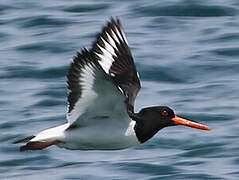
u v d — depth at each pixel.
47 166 15.76
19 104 17.91
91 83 12.09
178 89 18.38
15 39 21.03
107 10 22.62
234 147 15.95
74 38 20.70
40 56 20.02
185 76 18.91
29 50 20.34
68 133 12.86
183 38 20.58
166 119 13.44
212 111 17.28
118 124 13.03
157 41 20.44
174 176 14.99
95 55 12.67
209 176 14.88
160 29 21.23
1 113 17.53
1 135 16.72
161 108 13.45
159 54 19.59
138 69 19.08
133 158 15.88
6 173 15.55
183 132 16.72
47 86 18.64
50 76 19.11
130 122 13.06
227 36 20.50
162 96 18.08
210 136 16.41
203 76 18.86
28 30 21.56
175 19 21.77
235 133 16.42
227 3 22.36
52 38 20.80
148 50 19.83
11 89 18.58
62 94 18.31
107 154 16.17
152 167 15.37
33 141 12.72
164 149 16.22
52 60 19.72
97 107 12.62
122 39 13.16
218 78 18.73
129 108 13.11
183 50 19.83
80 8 22.88
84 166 15.59
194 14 22.02
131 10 22.41
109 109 12.70
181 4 22.27
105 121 12.98
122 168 15.40
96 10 22.70
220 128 16.69
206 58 19.42
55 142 12.82
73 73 12.07
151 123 13.33
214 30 20.89
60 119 17.25
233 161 15.47
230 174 14.94
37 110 17.69
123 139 13.09
